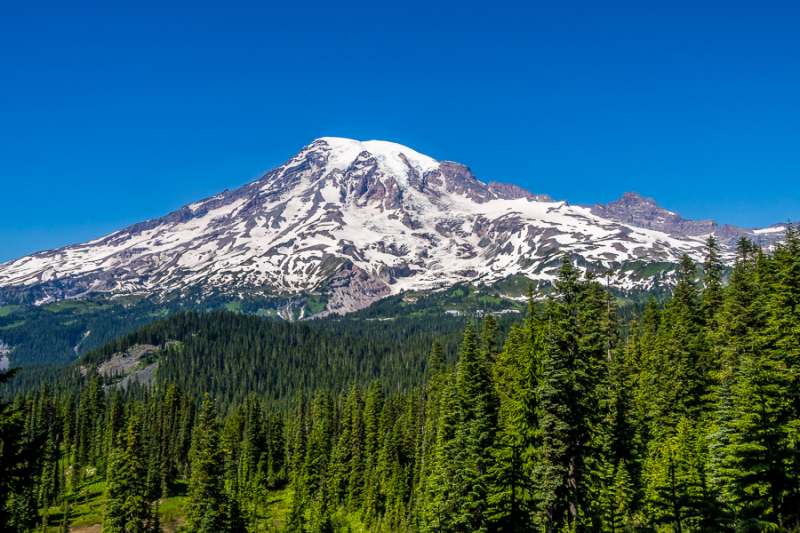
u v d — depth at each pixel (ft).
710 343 208.33
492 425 160.66
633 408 202.18
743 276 205.05
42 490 355.97
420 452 307.58
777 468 97.81
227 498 225.76
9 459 83.35
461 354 178.70
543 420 127.54
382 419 361.30
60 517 337.31
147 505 246.47
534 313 148.56
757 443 102.68
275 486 400.88
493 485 140.56
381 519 282.36
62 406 492.95
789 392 111.45
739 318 193.67
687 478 114.32
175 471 409.49
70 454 458.09
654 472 157.79
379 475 315.99
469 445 159.94
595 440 132.05
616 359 211.82
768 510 98.63
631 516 153.58
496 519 136.98
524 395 135.54
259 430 417.90
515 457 133.69
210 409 232.32
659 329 259.19
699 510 104.99
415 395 376.07
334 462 345.92
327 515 281.54
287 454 434.30
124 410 464.24
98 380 531.91
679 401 198.29
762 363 124.16
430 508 166.20
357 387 447.01
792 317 151.12
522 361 145.79
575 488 126.93
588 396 127.24
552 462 128.88
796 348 129.49
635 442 175.22
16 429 84.38
